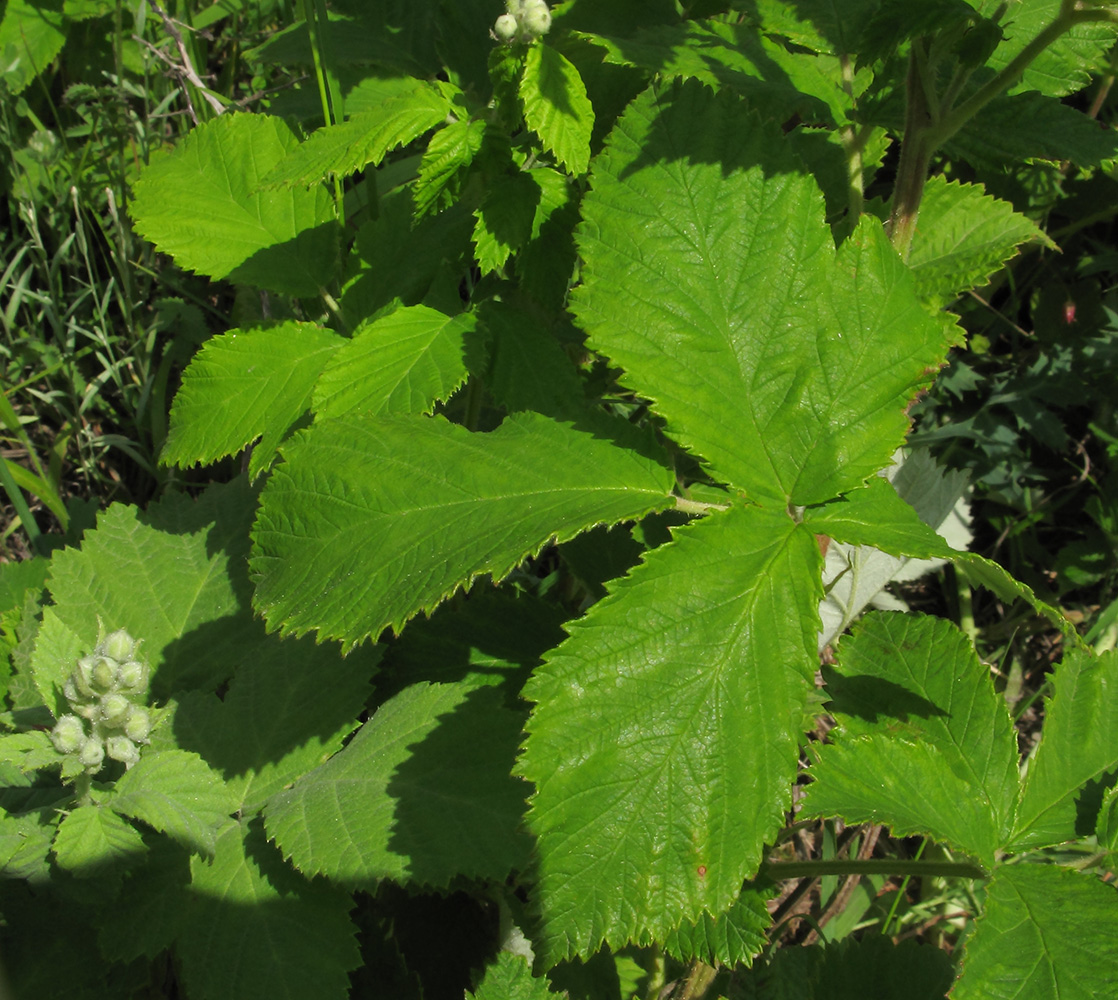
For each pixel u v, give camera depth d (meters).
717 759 0.23
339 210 0.35
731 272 0.27
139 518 0.37
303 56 0.41
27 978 0.30
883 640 0.32
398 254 0.35
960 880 0.42
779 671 0.24
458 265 0.35
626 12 0.37
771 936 0.38
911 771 0.27
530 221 0.30
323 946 0.29
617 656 0.24
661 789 0.23
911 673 0.31
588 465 0.27
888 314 0.27
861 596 0.46
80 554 0.36
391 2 0.42
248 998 0.28
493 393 0.30
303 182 0.29
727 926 0.27
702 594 0.24
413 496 0.26
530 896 0.23
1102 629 0.46
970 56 0.27
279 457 0.38
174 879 0.29
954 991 0.24
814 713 0.31
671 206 0.27
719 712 0.23
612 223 0.27
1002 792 0.29
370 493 0.26
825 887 0.41
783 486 0.27
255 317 0.47
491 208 0.30
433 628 0.35
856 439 0.26
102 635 0.28
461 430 0.27
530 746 0.23
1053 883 0.26
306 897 0.29
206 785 0.28
